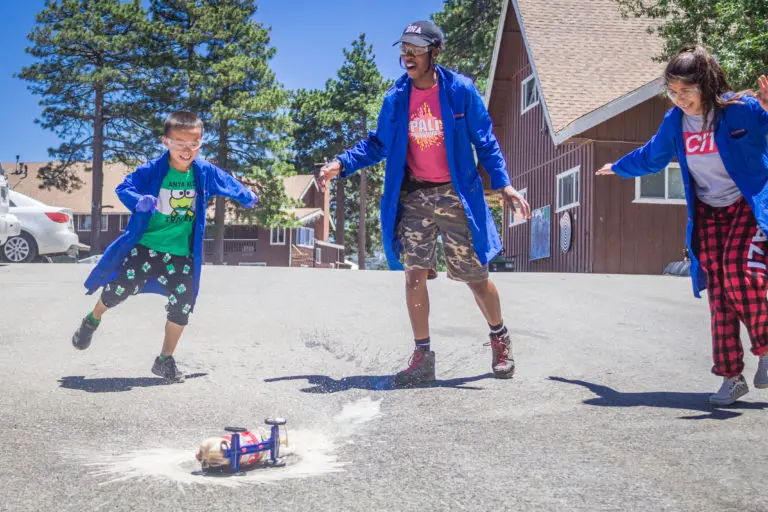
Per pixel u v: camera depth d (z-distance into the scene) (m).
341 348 5.24
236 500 2.21
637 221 19.36
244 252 54.22
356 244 73.31
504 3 23.34
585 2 22.86
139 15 39.97
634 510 2.09
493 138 4.30
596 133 19.23
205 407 3.54
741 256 3.53
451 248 4.30
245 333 5.77
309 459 2.66
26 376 4.18
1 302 7.20
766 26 14.10
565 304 7.70
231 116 38.72
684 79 3.51
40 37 38.62
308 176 59.44
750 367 4.62
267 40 42.38
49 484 2.36
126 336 5.57
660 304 7.79
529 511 2.10
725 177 3.62
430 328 6.08
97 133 40.12
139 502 2.20
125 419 3.29
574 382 4.16
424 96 4.25
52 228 16.48
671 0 17.97
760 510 2.08
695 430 3.01
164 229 4.30
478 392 3.90
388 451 2.75
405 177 4.40
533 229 23.09
